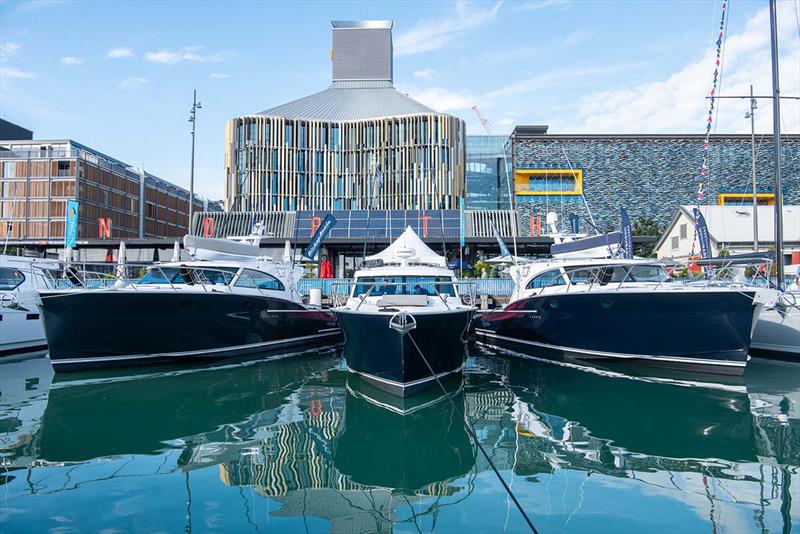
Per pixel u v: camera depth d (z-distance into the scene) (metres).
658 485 5.94
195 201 82.75
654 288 11.59
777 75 15.09
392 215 43.81
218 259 14.55
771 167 57.47
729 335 10.77
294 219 44.97
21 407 9.15
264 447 7.31
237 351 13.72
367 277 12.83
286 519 5.21
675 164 58.38
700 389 10.21
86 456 6.90
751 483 5.95
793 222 34.50
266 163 60.50
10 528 4.95
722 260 11.46
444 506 5.52
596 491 5.80
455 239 34.75
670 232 38.34
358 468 6.57
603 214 57.66
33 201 57.28
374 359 9.85
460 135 62.16
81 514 5.26
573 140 59.16
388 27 90.75
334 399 9.87
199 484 6.05
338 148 62.50
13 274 14.77
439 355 10.02
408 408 9.14
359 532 4.94
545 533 4.88
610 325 12.00
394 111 71.38
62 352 11.46
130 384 10.81
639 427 8.06
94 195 60.31
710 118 16.25
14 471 6.38
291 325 15.43
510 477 6.26
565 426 8.17
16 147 62.97
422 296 11.23
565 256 15.24
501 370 12.50
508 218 43.62
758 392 9.92
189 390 10.43
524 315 14.37
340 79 88.12
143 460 6.79
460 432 7.92
